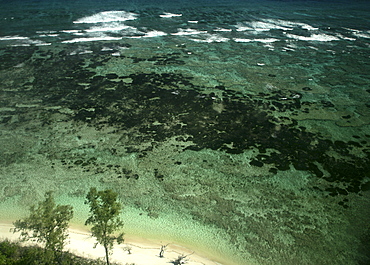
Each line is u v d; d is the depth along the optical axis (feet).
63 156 91.30
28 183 81.56
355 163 91.30
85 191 79.71
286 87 132.05
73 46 165.27
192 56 158.81
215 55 160.97
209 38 183.62
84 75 136.15
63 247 58.90
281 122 108.78
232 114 112.16
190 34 188.75
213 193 80.59
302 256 65.21
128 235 67.77
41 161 89.25
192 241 67.46
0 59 148.05
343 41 185.78
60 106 114.21
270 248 66.64
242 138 100.42
